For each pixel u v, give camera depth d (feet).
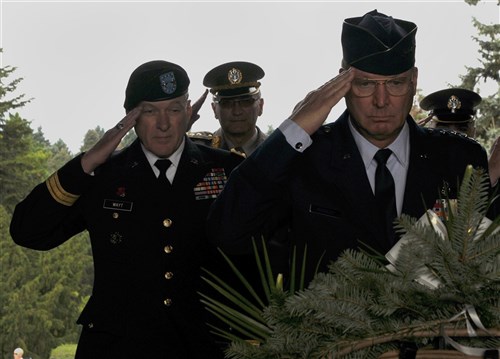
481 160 13.91
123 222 18.67
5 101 251.60
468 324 9.18
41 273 233.76
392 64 12.90
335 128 13.92
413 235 9.66
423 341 9.36
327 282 9.77
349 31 13.14
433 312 9.43
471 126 29.09
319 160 13.67
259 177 13.42
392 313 9.52
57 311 238.89
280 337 9.75
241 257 18.37
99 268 18.71
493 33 125.90
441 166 13.75
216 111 27.55
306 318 9.68
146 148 19.15
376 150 13.66
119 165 19.07
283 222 13.97
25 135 253.44
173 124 18.72
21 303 225.56
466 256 9.49
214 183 19.20
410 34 13.02
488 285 9.27
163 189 18.88
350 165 13.60
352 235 13.46
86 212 18.88
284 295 9.81
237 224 13.53
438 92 29.01
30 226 18.80
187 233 18.69
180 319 18.30
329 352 9.53
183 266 18.56
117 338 18.24
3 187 247.91
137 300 18.38
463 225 9.56
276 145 13.35
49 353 229.86
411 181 13.62
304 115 13.26
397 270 9.66
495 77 125.80
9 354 223.92
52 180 18.76
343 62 13.55
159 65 18.93
